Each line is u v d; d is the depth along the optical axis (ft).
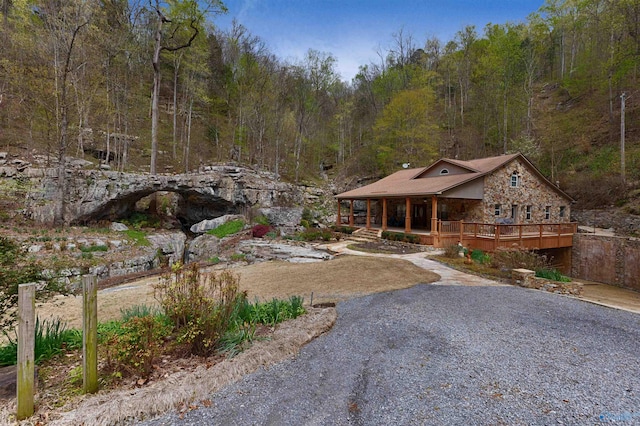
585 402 10.75
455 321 18.92
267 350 14.19
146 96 96.63
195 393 10.88
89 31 60.18
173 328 15.01
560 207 73.51
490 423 9.62
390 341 16.11
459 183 56.49
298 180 104.83
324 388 11.75
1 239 13.65
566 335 16.89
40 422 9.07
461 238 53.88
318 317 19.10
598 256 55.21
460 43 132.87
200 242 60.75
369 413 10.21
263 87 96.78
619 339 16.49
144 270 46.09
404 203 78.95
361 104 144.46
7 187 48.08
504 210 64.39
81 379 11.35
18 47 58.95
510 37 114.11
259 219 70.33
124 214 69.31
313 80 120.67
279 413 10.18
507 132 111.04
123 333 13.57
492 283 29.66
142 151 88.94
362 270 34.94
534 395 11.16
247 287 29.43
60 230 51.24
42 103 57.47
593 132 95.76
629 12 87.35
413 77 124.57
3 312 12.98
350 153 125.80
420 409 10.37
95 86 66.03
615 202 73.72
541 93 130.41
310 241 60.80
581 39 125.08
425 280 30.55
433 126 103.30
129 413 9.66
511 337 16.49
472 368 13.16
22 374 9.21
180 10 72.59
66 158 65.31
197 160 92.43
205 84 103.76
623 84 97.14
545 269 34.09
